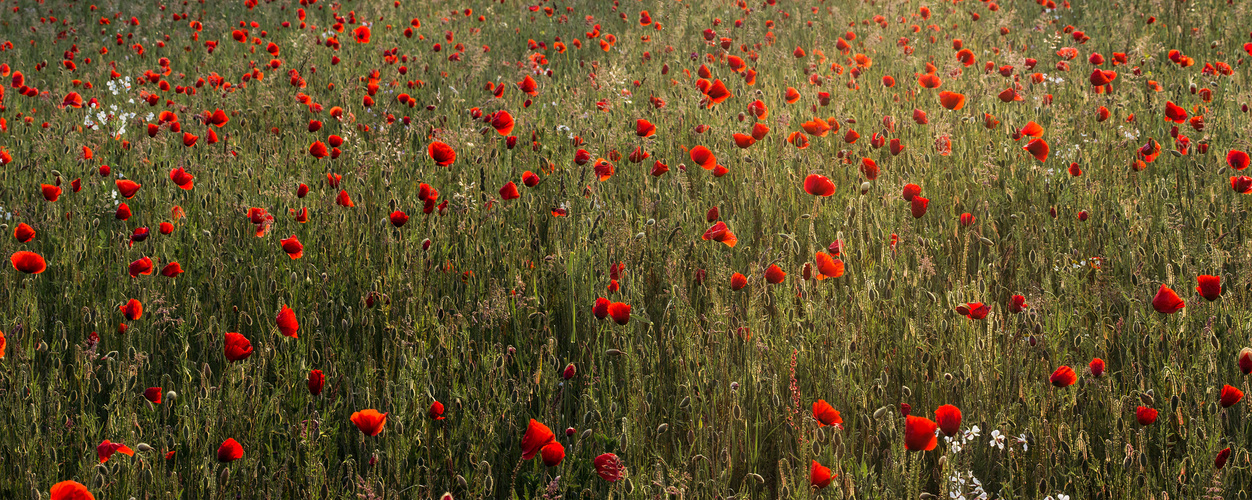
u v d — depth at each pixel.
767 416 2.74
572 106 5.44
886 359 2.88
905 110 5.76
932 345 2.90
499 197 4.12
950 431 2.14
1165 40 7.64
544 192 4.26
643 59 7.81
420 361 2.63
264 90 6.41
